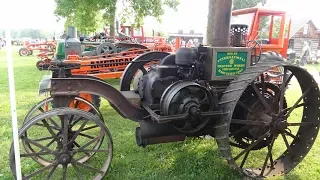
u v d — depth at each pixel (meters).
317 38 26.02
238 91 2.80
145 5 15.03
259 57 3.60
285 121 3.08
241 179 3.17
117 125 4.91
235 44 3.49
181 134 3.25
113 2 14.21
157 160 3.61
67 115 2.69
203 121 3.01
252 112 3.23
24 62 15.09
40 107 3.48
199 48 3.19
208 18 6.06
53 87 2.73
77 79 2.79
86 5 13.96
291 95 7.54
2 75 10.20
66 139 2.73
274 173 3.21
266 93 3.49
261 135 3.25
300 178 3.23
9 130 4.52
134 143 4.11
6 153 3.72
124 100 3.04
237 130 3.29
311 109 3.22
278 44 7.77
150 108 3.08
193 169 3.38
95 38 12.21
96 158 3.61
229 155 2.81
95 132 4.53
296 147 3.34
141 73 3.68
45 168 2.72
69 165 3.40
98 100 4.95
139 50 7.57
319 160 3.67
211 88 3.08
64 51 7.69
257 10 7.41
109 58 6.46
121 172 3.31
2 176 3.15
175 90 2.87
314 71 13.77
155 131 3.15
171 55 3.35
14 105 2.36
